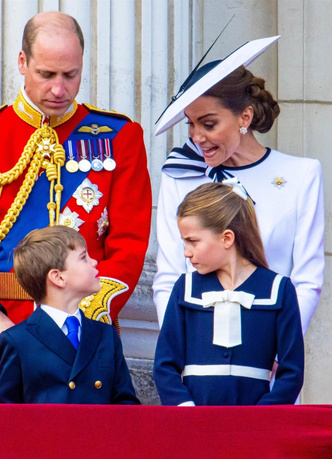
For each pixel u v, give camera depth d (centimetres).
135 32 2133
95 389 1390
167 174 1673
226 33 2425
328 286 2405
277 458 1176
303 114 2438
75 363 1382
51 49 1616
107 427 1175
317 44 2445
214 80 1575
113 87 2084
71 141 1708
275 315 1406
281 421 1193
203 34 2398
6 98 1972
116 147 1722
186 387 1399
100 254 1683
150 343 2127
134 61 2122
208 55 2402
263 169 1634
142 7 2142
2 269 1630
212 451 1178
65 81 1636
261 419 1193
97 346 1412
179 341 1422
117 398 1416
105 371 1402
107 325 1445
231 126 1596
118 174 1714
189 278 1451
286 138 2442
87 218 1673
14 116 1716
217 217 1421
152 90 2148
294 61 2448
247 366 1390
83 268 1427
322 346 2395
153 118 2145
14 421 1165
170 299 1448
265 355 1398
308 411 1198
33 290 1426
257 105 1611
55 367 1378
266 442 1183
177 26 2230
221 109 1585
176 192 1661
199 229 1423
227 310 1402
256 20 2450
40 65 1623
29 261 1416
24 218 1659
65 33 1633
